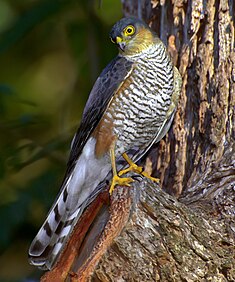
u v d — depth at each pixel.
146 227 8.29
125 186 8.91
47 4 13.67
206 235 8.52
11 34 13.48
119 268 8.21
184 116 10.48
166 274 8.27
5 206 13.23
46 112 16.27
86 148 10.66
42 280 8.73
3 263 15.47
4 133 14.35
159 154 10.76
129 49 10.58
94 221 8.97
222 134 9.84
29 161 13.49
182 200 9.45
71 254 8.84
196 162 10.02
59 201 10.30
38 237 9.97
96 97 10.65
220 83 9.95
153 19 11.12
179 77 10.47
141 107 10.55
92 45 14.51
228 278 8.45
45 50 17.19
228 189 9.32
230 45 10.02
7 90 12.94
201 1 10.27
